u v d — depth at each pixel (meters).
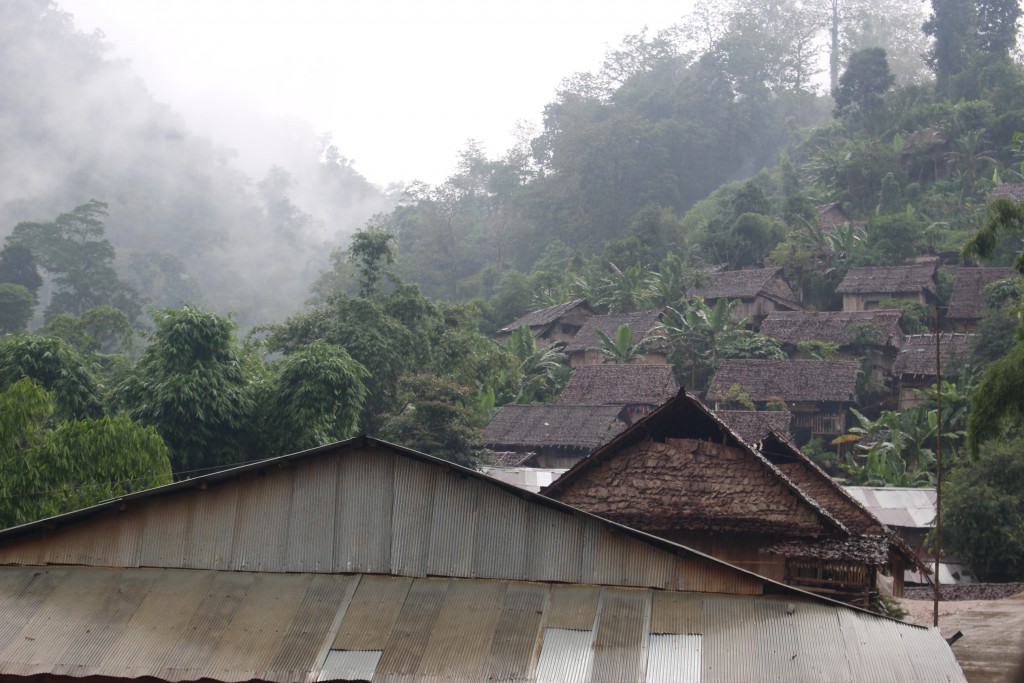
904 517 25.91
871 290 50.62
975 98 72.50
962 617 18.81
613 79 101.00
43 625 10.22
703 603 9.95
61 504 15.77
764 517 15.56
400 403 30.50
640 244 63.53
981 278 49.66
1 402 16.17
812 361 42.19
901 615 17.59
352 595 10.45
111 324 39.91
